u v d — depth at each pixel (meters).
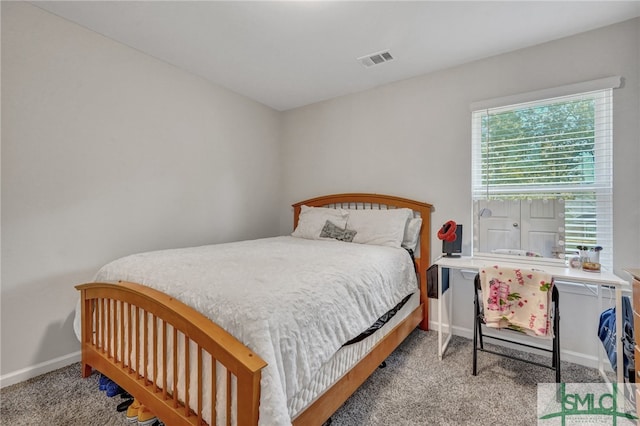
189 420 1.18
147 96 2.50
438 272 2.22
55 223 2.00
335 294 1.51
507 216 2.34
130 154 2.39
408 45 2.34
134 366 1.54
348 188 3.35
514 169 2.44
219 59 2.58
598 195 2.10
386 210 2.87
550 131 2.29
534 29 2.12
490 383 1.87
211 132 3.04
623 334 1.59
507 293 1.81
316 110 3.61
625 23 2.01
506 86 2.44
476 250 2.47
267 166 3.72
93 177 2.18
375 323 1.84
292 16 1.98
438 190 2.76
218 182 3.11
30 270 1.91
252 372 0.96
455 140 2.67
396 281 2.21
